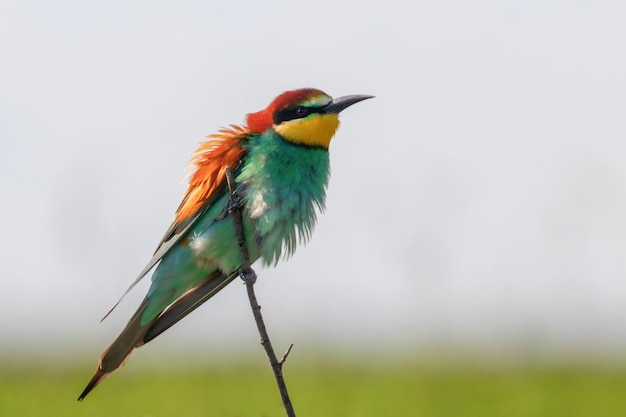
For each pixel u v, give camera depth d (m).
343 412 13.95
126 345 9.87
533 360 17.06
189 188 10.16
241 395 14.35
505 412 14.30
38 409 13.22
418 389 15.17
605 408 14.53
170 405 13.55
